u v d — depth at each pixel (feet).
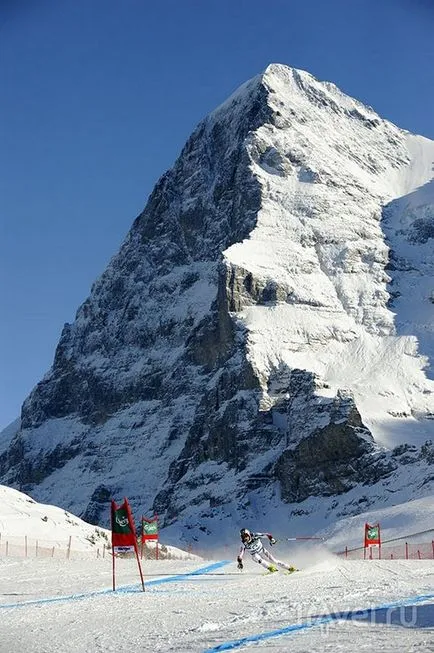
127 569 147.23
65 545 256.73
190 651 51.80
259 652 49.62
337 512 528.22
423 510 405.18
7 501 311.88
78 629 65.36
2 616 76.43
